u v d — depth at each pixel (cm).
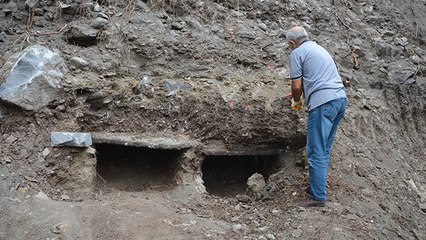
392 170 510
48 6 540
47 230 364
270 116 499
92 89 469
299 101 448
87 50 504
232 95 503
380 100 589
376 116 564
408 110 600
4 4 543
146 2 575
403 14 718
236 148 496
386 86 605
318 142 420
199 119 488
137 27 536
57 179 420
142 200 425
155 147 462
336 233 397
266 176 520
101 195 429
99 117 467
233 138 492
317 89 418
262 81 529
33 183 406
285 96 502
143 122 479
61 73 468
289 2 643
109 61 499
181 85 499
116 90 479
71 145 429
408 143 567
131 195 439
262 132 498
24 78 447
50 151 426
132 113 477
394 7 724
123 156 489
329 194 446
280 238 392
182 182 459
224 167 528
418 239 429
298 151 503
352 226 409
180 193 446
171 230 384
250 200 457
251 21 604
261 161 533
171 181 475
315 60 422
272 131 497
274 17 621
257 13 613
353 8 696
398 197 477
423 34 702
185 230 387
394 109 592
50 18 529
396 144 553
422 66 646
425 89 622
